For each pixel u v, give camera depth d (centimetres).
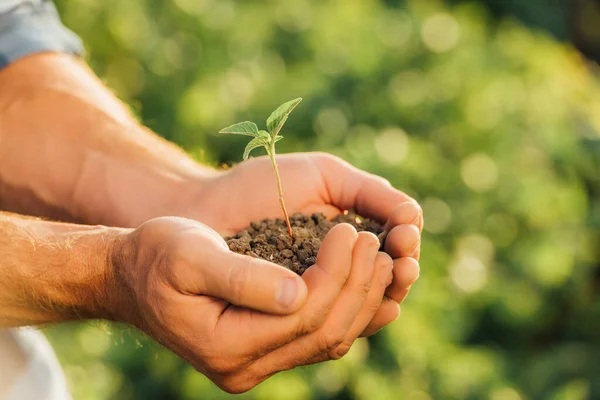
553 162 177
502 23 254
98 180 96
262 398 143
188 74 171
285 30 178
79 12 170
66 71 101
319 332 80
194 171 96
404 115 168
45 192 97
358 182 92
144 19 174
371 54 169
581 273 175
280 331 78
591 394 163
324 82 166
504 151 168
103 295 82
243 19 176
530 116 175
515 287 167
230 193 93
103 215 96
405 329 147
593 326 178
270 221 90
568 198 169
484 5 280
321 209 93
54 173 96
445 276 158
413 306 147
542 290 173
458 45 180
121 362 154
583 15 301
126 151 97
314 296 78
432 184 163
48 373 96
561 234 169
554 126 174
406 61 176
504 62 188
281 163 93
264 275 76
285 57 177
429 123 171
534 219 169
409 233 84
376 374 148
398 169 153
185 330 78
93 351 154
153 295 78
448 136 171
